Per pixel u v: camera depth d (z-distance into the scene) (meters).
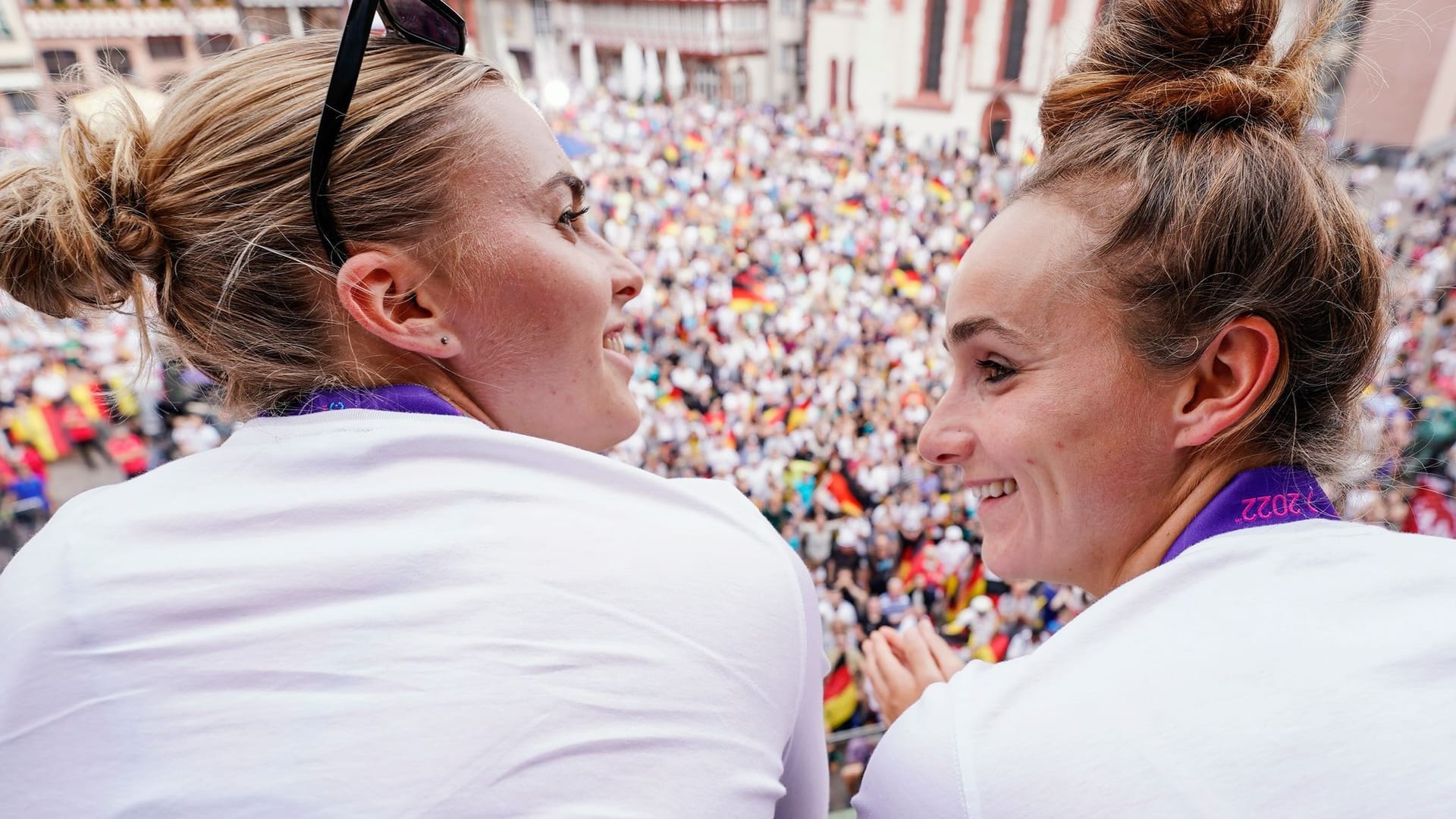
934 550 7.21
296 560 0.51
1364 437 0.73
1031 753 0.51
